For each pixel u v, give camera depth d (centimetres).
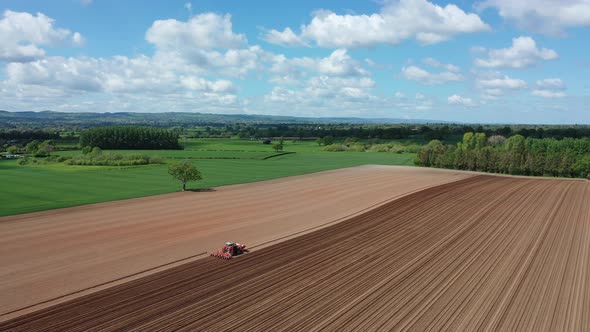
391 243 3366
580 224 4078
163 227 3866
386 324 1986
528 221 4188
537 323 2023
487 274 2678
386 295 2325
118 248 3184
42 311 2089
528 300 2288
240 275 2614
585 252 3172
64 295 2288
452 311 2139
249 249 3175
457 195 5697
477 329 1955
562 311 2158
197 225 3950
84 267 2747
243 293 2330
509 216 4403
